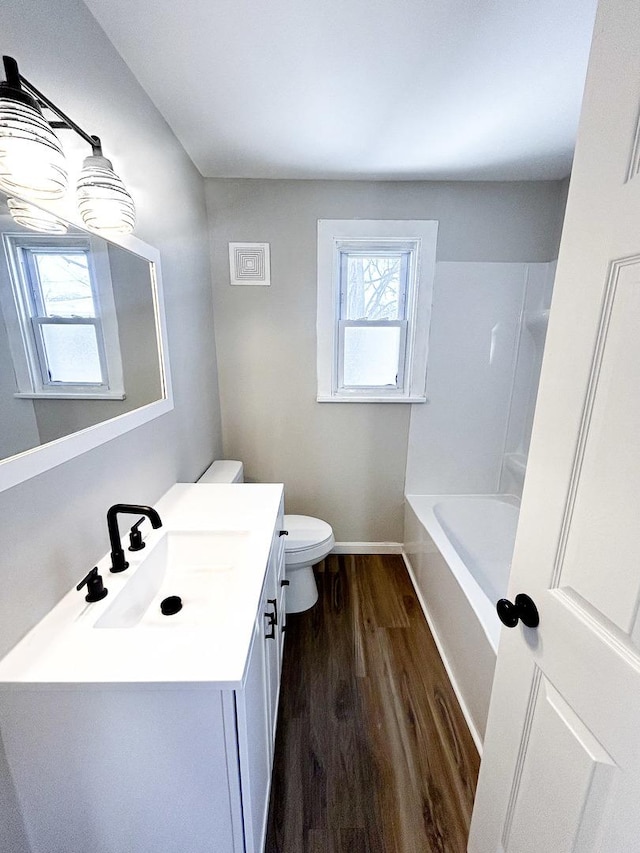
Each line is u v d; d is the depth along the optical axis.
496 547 2.21
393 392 2.30
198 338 1.83
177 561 1.14
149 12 0.96
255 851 0.89
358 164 1.80
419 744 1.29
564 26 1.01
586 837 0.54
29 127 0.59
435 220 2.01
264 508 1.31
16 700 0.65
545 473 0.63
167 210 1.45
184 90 1.26
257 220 1.99
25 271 0.71
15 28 0.70
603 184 0.49
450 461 2.36
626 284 0.46
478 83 1.24
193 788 0.72
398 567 2.36
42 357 0.76
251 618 0.77
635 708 0.47
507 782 0.76
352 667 1.60
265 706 1.03
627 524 0.47
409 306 2.17
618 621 0.49
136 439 1.19
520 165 1.81
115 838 0.75
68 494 0.85
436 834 1.05
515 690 0.73
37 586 0.75
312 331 2.15
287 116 1.42
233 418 2.27
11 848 0.71
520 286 2.11
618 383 0.48
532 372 2.23
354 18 0.99
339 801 1.12
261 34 1.04
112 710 0.66
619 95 0.46
